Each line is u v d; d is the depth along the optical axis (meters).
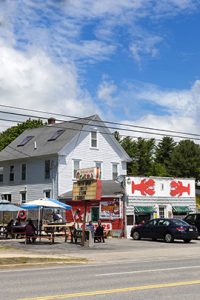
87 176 28.80
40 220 34.47
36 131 53.84
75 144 47.22
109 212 39.22
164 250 26.20
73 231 30.39
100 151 48.97
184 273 15.22
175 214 41.72
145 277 14.18
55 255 22.47
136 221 39.03
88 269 16.86
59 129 50.47
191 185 43.00
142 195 39.56
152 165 86.25
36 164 48.84
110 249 26.78
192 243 32.28
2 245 27.97
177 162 87.31
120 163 50.50
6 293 11.17
